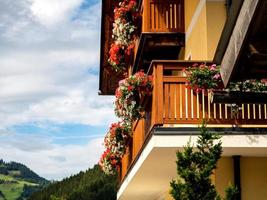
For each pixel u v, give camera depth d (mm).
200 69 11727
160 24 16359
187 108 11734
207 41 13477
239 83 10875
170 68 11953
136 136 15305
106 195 51875
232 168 12281
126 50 19266
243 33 7707
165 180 15602
